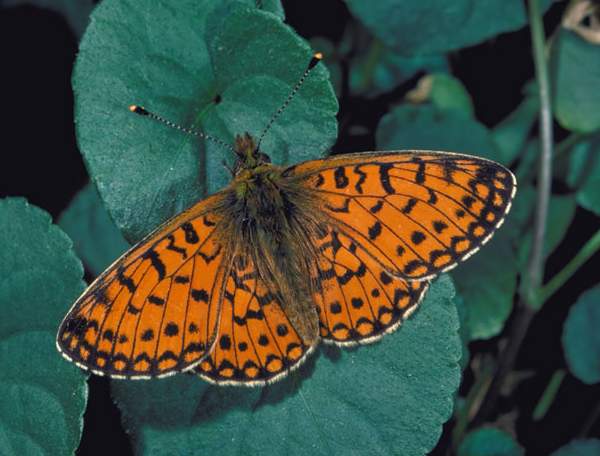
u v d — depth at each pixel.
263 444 0.17
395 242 0.16
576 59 0.20
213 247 0.16
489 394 0.20
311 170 0.16
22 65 0.21
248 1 0.17
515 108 0.21
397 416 0.17
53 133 0.21
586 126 0.20
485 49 0.21
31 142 0.21
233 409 0.17
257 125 0.17
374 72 0.21
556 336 0.21
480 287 0.20
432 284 0.17
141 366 0.16
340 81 0.21
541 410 0.20
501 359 0.20
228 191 0.16
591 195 0.20
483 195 0.16
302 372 0.17
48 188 0.21
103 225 0.20
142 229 0.17
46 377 0.16
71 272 0.16
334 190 0.16
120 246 0.20
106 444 0.19
